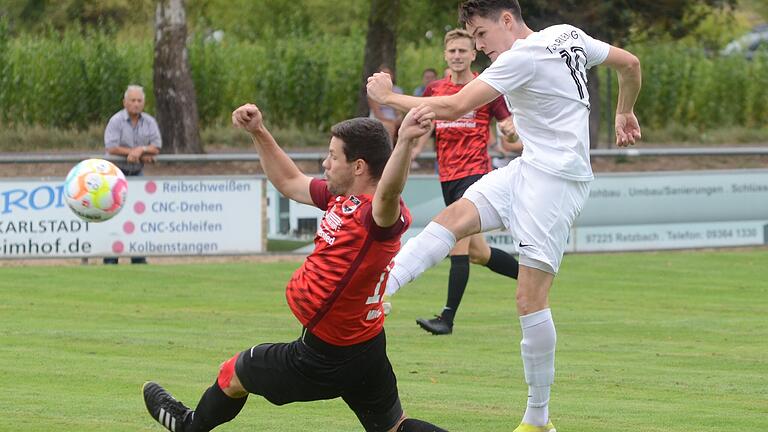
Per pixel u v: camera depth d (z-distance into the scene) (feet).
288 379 37.14
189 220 107.04
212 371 60.03
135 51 242.37
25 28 302.45
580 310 84.02
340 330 36.29
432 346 68.74
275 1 288.10
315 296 36.09
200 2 289.94
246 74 251.80
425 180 110.22
